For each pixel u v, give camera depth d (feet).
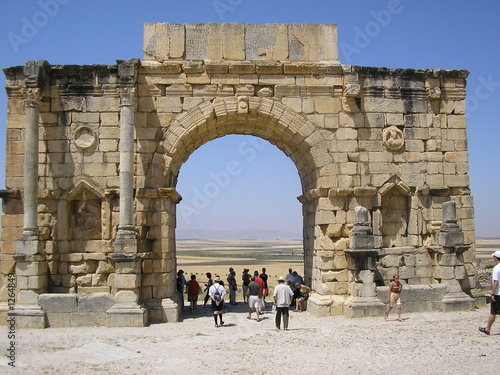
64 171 71.92
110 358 47.91
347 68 75.15
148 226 71.15
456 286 72.54
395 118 76.74
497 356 45.83
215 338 57.11
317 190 74.38
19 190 70.85
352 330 59.77
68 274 71.05
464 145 77.97
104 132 72.49
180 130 72.90
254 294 71.61
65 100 72.69
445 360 44.68
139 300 68.03
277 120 74.69
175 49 74.59
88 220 72.90
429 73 77.87
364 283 69.87
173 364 45.29
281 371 42.27
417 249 76.02
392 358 45.78
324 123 75.31
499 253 53.93
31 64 69.72
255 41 76.02
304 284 87.25
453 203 73.92
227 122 77.36
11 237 70.38
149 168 72.13
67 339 57.00
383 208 76.84
